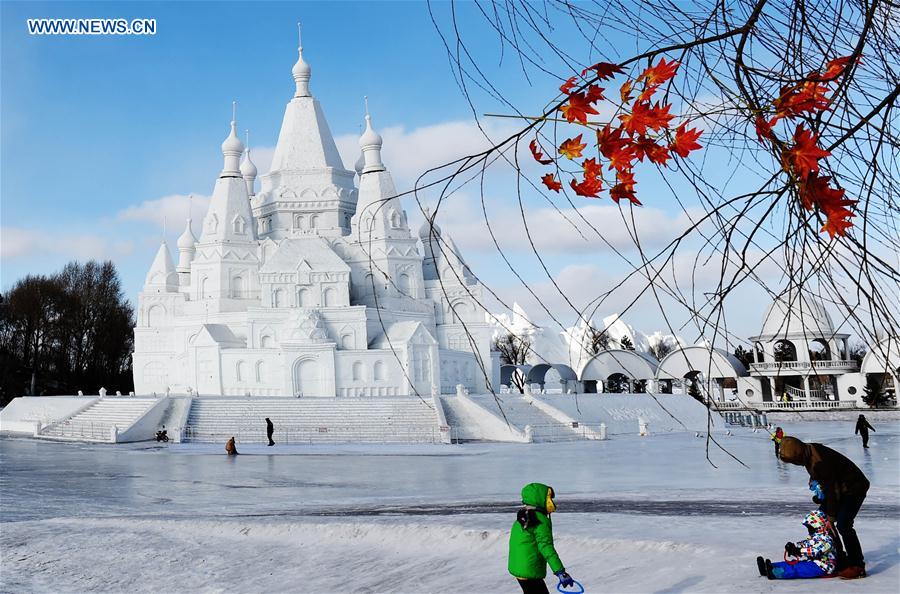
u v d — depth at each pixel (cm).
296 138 11300
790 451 1361
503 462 4906
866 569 1388
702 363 9869
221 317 9844
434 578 1809
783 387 10906
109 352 13012
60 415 8244
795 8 481
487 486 3628
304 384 9062
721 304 476
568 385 11325
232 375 9244
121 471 4606
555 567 1178
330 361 9081
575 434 7162
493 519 2308
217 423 7244
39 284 12162
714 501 2748
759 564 1377
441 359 9588
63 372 12450
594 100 466
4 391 11850
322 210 10962
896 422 8825
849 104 474
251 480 4106
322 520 2456
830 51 482
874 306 443
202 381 9425
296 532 2334
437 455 5562
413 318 9994
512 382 13138
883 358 445
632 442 6619
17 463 5122
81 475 4403
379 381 9144
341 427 7125
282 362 9088
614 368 10881
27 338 11975
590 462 4784
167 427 7231
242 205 10512
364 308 9412
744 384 10175
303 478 4169
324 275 9719
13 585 1986
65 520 2683
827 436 6500
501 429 6994
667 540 1803
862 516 2203
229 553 2198
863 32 452
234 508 3069
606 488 3422
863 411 9469
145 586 1950
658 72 451
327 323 9419
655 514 2400
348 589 1794
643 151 451
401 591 1725
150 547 2286
